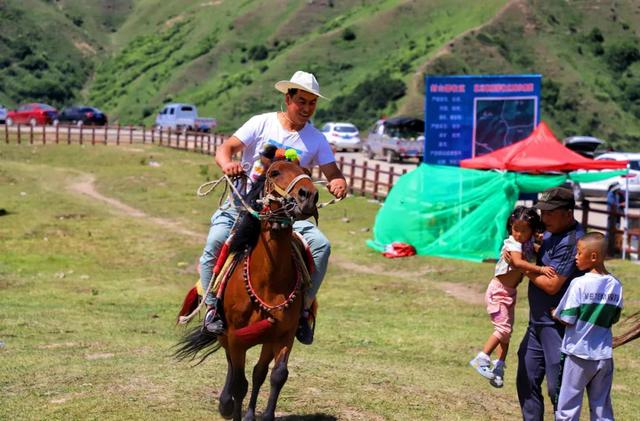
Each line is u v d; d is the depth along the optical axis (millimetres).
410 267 19516
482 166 20109
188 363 9633
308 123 7277
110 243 22328
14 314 13469
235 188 6906
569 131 85500
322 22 116000
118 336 12016
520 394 7066
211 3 134500
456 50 93125
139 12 139125
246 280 6723
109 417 7141
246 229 6820
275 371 6703
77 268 19438
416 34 104875
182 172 37375
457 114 22531
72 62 120688
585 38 99500
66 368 9055
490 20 99438
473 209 20453
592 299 6441
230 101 96188
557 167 19578
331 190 6992
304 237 7191
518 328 13641
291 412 7723
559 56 94562
